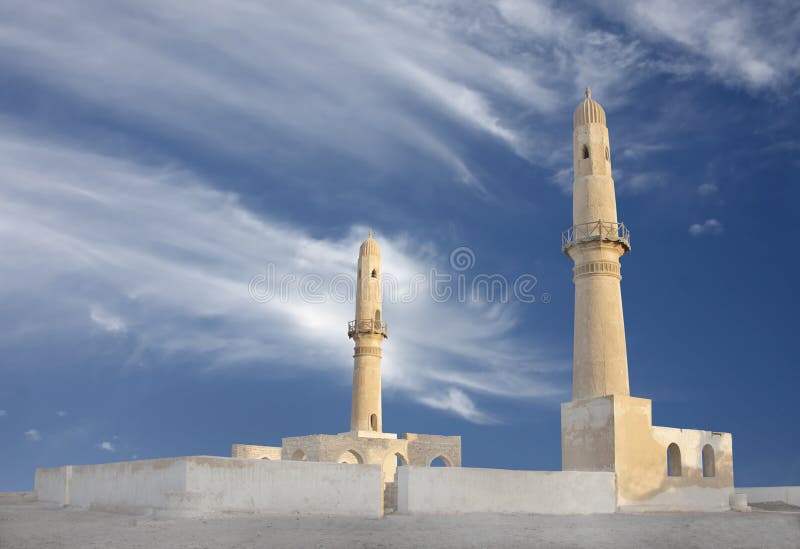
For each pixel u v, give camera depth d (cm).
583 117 3853
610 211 3731
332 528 2350
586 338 3584
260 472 2539
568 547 2234
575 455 3488
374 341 5453
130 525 2322
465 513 2861
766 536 2627
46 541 2058
